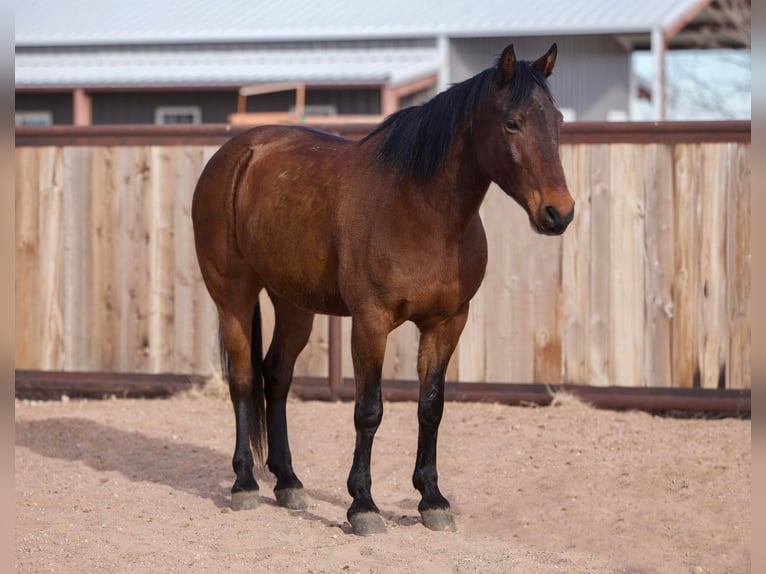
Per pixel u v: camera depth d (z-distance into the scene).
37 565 5.38
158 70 26.83
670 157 9.34
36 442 8.46
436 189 5.73
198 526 6.23
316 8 29.16
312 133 6.99
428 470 6.23
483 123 5.59
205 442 8.55
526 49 28.16
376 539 5.93
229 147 7.13
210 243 7.00
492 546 5.84
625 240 9.45
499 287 9.66
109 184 10.32
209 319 10.23
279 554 5.63
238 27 27.98
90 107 26.42
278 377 6.97
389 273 5.77
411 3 29.00
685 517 6.29
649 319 9.44
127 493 7.04
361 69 25.47
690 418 9.39
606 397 9.49
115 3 30.75
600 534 6.05
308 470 7.65
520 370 9.68
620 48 29.95
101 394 10.52
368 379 5.95
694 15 25.92
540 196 5.30
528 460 7.71
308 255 6.27
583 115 29.77
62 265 10.42
